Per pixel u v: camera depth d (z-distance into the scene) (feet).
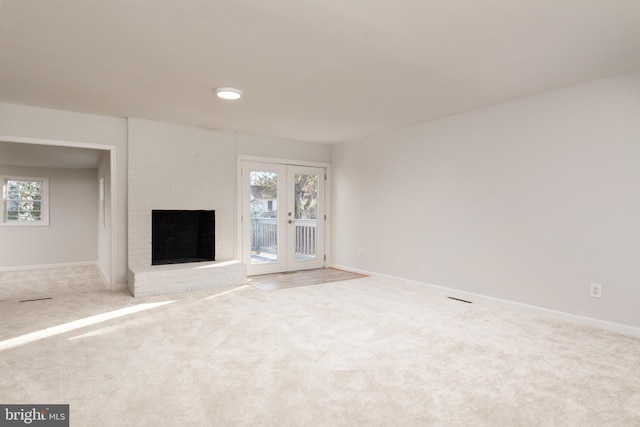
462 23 7.67
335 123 16.34
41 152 18.69
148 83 11.27
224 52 9.09
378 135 18.60
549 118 12.02
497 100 12.94
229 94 11.98
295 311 12.47
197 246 17.48
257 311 12.45
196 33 8.12
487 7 7.06
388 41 8.50
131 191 15.61
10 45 8.70
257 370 7.98
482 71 10.29
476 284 14.12
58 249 24.21
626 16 7.36
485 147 13.84
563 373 7.93
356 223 19.97
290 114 14.85
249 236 18.98
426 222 16.11
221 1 6.84
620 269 10.52
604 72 10.36
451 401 6.78
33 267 23.36
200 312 12.30
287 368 8.09
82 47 8.82
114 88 11.72
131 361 8.41
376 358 8.65
